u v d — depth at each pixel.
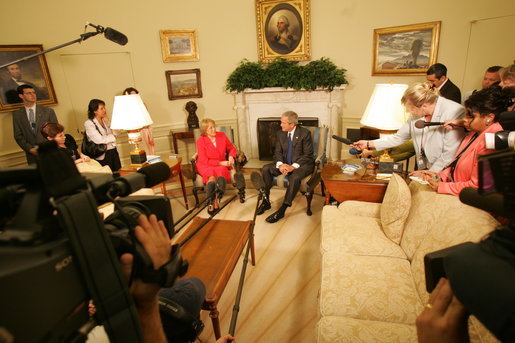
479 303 0.44
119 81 5.03
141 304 0.69
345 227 2.35
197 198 4.11
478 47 3.98
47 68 4.40
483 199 0.66
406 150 3.41
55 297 0.52
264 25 4.98
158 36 5.08
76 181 0.61
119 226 0.72
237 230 2.53
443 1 4.06
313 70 4.71
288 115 3.72
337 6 4.70
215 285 1.93
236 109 5.41
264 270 2.78
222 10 5.09
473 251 0.50
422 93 2.37
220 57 5.31
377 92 2.90
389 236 2.19
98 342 0.73
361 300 1.69
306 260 2.89
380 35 4.54
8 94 4.08
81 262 0.55
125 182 0.74
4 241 0.51
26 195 0.55
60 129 3.13
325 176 3.04
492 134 1.68
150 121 3.58
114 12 4.78
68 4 4.47
